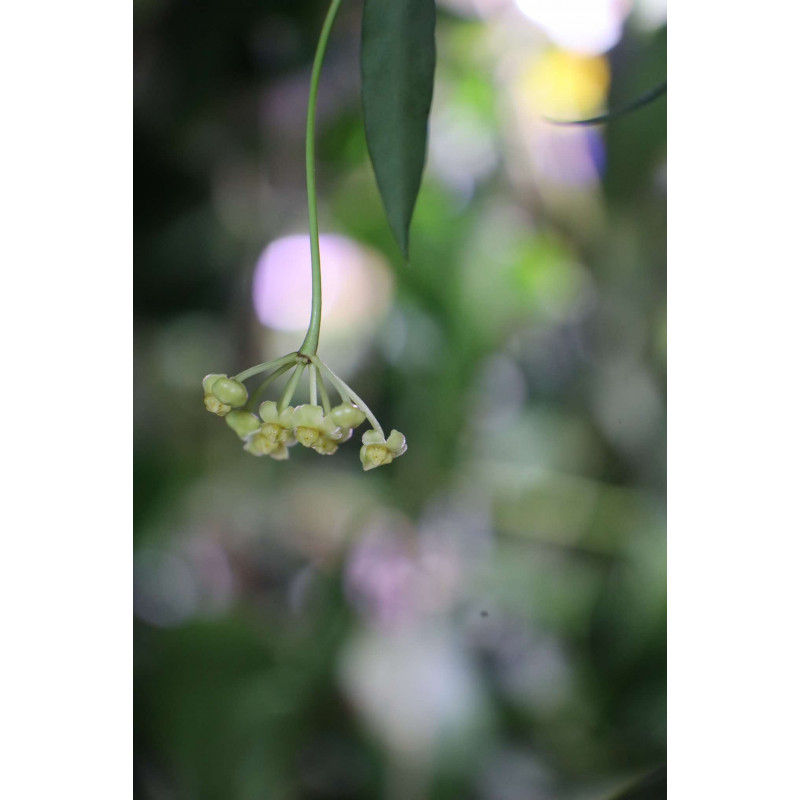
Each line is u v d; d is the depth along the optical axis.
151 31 0.69
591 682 0.82
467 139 0.94
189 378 0.84
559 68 0.89
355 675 0.78
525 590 0.88
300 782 0.73
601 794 0.74
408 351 0.91
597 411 0.89
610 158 0.79
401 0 0.47
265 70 0.73
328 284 0.88
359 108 0.80
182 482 0.83
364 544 0.90
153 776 0.68
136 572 0.79
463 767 0.76
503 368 0.94
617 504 0.87
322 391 0.47
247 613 0.80
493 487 0.92
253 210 0.79
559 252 0.91
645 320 0.85
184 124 0.72
